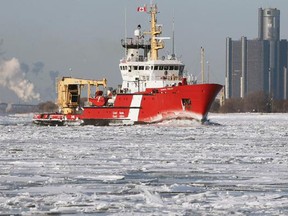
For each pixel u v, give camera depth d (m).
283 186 80.38
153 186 80.50
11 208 66.75
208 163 105.12
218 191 76.75
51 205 68.19
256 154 120.81
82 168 98.06
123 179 86.50
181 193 75.69
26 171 94.19
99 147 136.50
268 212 64.81
